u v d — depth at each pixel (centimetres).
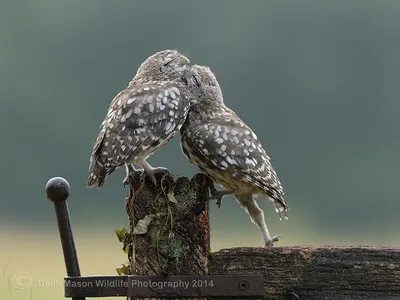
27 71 3938
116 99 917
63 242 726
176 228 752
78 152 3553
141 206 762
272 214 1948
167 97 899
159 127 894
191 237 752
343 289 720
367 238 2455
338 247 725
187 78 939
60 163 3466
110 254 1744
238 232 1717
